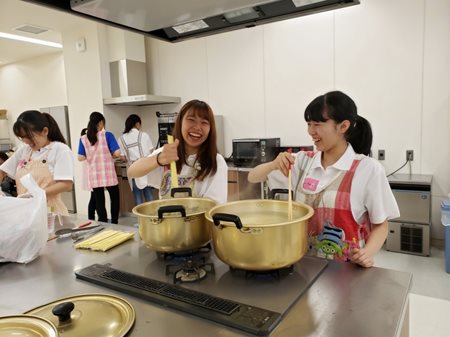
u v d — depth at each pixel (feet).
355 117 4.13
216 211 3.44
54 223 5.50
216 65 16.22
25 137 6.77
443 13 11.10
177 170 4.98
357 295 2.85
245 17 4.86
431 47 11.40
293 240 2.94
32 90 23.38
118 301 2.78
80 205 19.07
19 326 2.38
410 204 10.81
